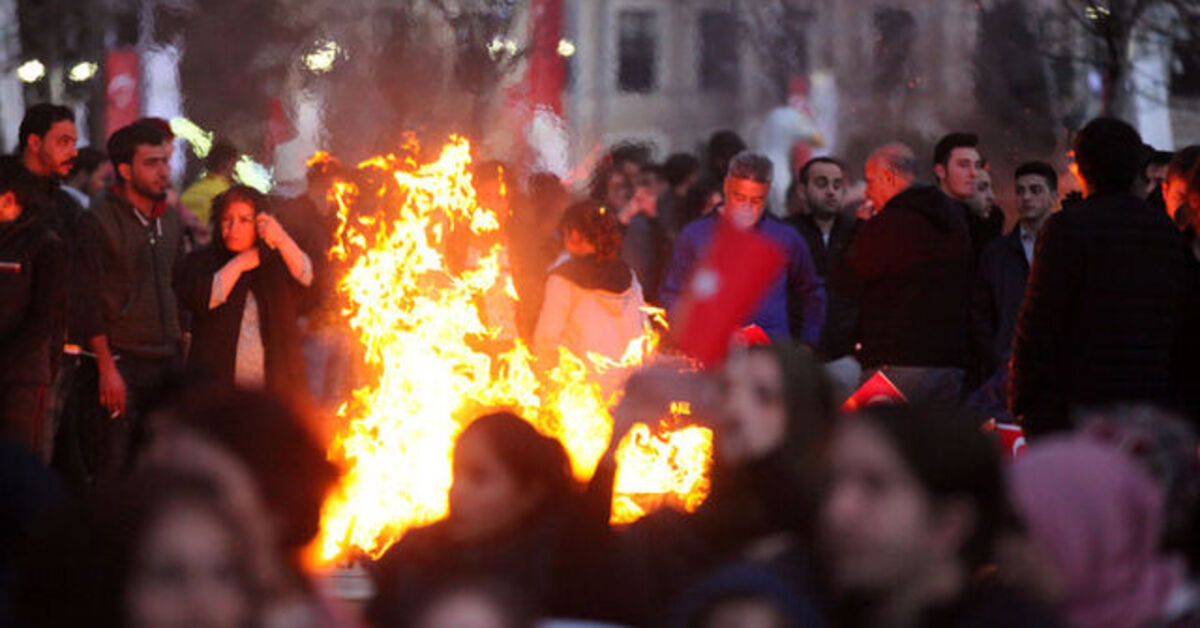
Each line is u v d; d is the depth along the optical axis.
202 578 7.04
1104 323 18.94
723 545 11.61
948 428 8.35
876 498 8.30
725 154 37.69
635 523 12.19
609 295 24.95
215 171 36.22
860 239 23.25
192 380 11.49
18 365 22.11
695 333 10.87
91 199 32.50
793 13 68.75
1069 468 9.09
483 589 6.94
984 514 8.37
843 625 8.30
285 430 8.59
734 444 11.27
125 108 53.38
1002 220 27.95
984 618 8.29
